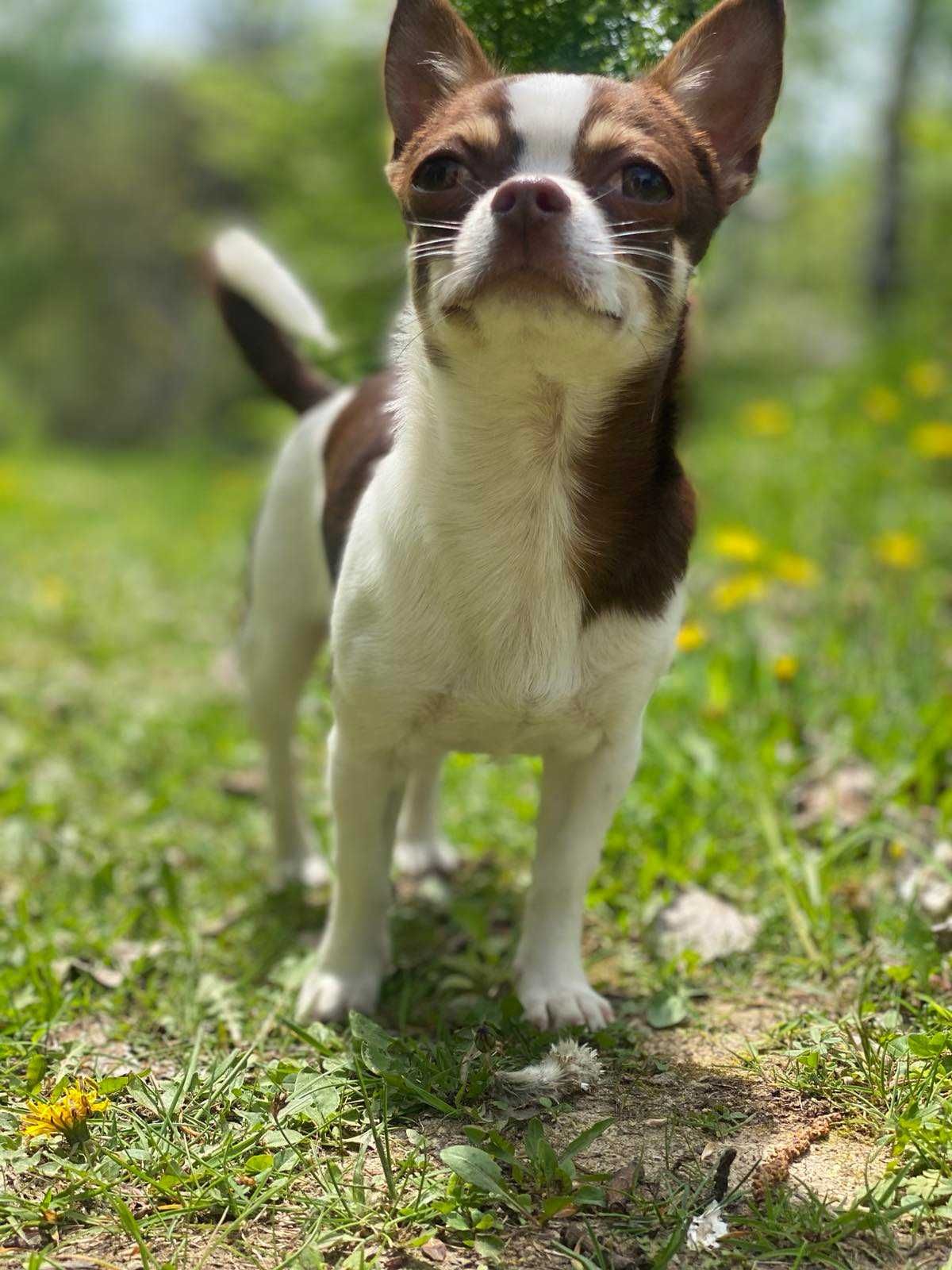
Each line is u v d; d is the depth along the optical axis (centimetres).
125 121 594
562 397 49
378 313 158
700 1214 44
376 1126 48
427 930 65
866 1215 43
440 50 54
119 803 78
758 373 257
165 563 152
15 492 202
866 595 100
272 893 69
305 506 66
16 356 582
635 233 47
